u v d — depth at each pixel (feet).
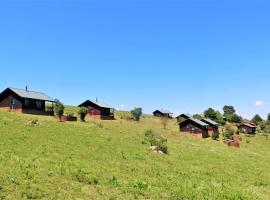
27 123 194.08
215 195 107.96
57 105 256.52
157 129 331.57
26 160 112.68
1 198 74.90
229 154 242.17
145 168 139.33
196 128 349.82
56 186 90.27
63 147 152.46
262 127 534.78
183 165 165.17
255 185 144.87
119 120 365.81
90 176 106.32
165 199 95.71
